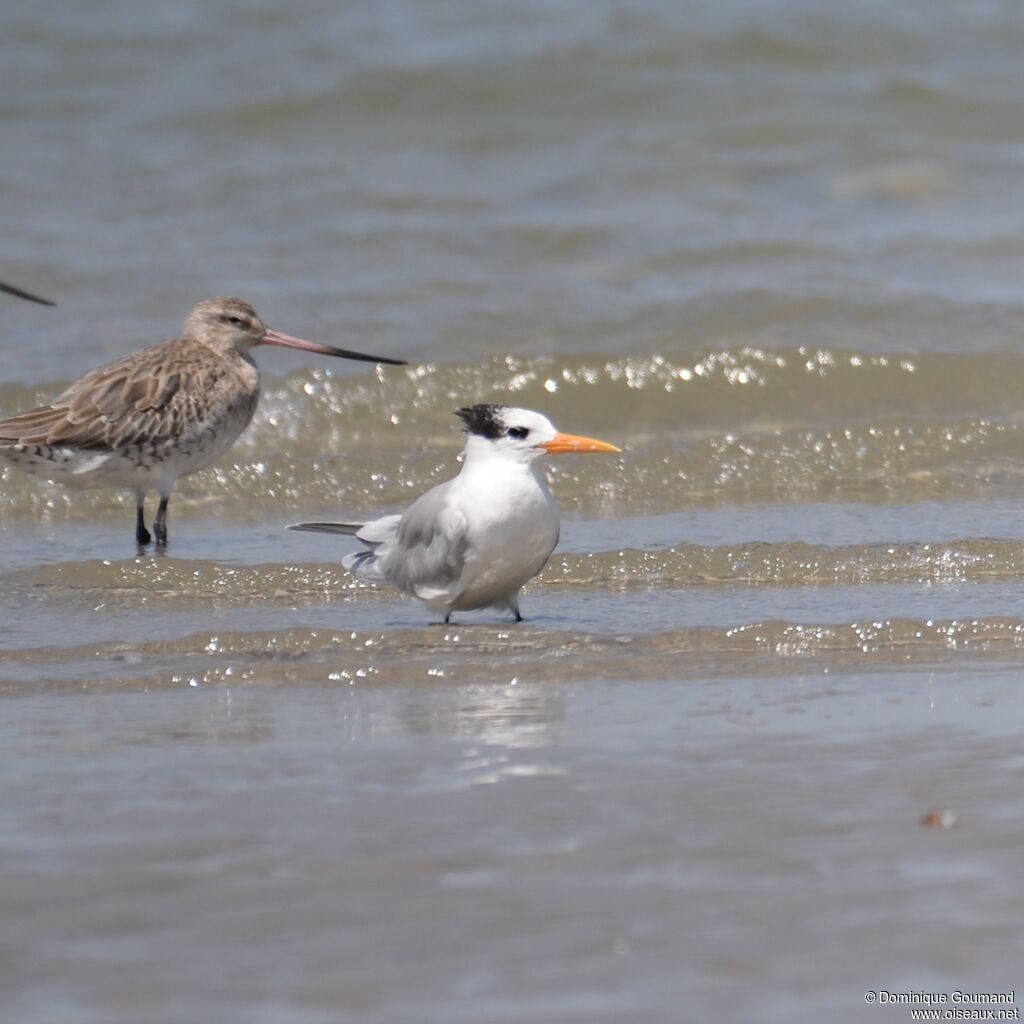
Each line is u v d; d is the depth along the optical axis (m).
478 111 26.88
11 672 10.25
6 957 6.07
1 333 19.22
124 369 14.88
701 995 5.75
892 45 28.48
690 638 10.70
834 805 7.54
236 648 10.76
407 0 30.25
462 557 11.01
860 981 5.85
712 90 27.25
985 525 13.98
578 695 9.52
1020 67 27.75
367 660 10.32
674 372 18.09
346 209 23.27
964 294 20.44
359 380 17.95
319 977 5.89
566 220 22.88
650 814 7.46
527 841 7.14
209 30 29.27
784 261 21.64
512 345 19.19
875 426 16.47
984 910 6.37
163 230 22.45
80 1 29.92
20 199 23.39
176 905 6.51
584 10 29.62
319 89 27.28
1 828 7.39
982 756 8.23
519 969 5.94
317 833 7.28
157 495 16.02
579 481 15.73
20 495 15.95
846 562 12.71
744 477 15.95
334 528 12.02
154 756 8.47
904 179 24.52
